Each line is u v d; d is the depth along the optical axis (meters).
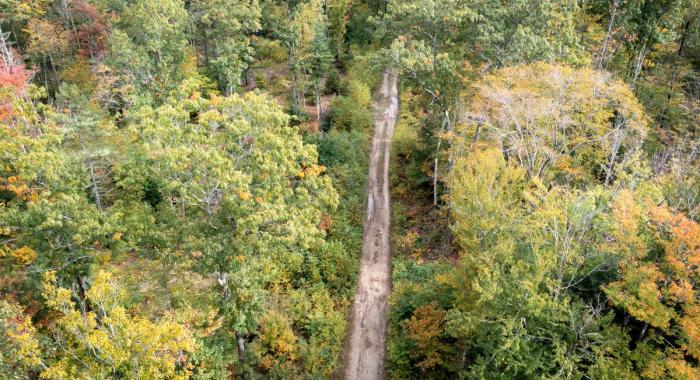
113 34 40.91
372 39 61.34
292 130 21.97
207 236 20.78
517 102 26.91
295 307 29.44
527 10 30.53
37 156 22.28
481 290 18.03
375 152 47.16
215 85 46.06
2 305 17.50
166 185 19.70
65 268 24.28
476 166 21.22
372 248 36.00
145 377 16.33
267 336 27.14
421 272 31.30
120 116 42.69
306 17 45.53
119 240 23.70
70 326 16.38
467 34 32.84
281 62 59.00
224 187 19.22
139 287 26.50
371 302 31.42
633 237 17.61
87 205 23.86
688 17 40.97
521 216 21.20
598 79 28.06
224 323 23.56
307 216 21.88
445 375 25.38
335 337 28.50
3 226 23.39
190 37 50.91
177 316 20.75
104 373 15.96
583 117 28.66
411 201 40.56
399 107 54.94
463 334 21.38
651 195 20.19
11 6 49.12
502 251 18.98
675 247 16.53
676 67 41.34
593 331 18.36
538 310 17.81
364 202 40.50
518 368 19.09
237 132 19.86
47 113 27.66
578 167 28.95
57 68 53.62
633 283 17.19
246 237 20.47
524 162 29.16
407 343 26.55
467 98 32.75
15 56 46.12
